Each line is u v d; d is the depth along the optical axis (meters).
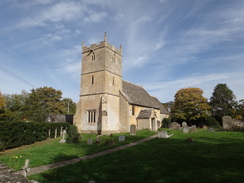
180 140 20.33
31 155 17.50
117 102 34.56
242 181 8.42
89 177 10.27
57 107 65.00
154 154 14.33
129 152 15.81
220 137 20.45
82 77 35.59
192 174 9.57
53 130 34.34
